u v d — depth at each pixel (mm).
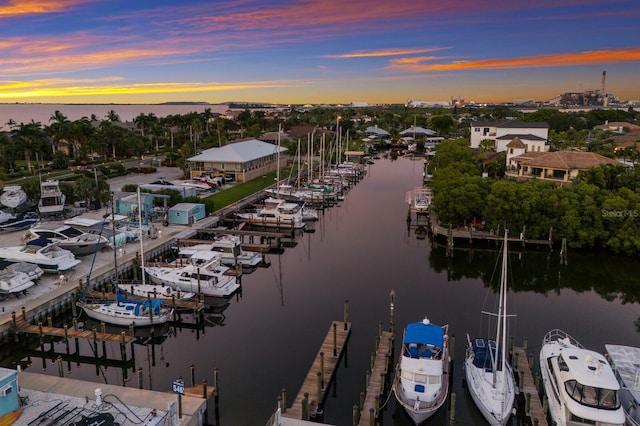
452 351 29312
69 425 20891
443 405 24969
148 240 51312
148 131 147000
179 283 40469
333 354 29844
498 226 54969
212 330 34906
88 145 103688
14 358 31625
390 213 70750
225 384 27828
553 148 107875
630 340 33094
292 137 141750
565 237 53250
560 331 31531
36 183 63406
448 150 90188
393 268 48062
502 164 84125
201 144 125938
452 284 43875
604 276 46938
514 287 43719
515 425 24703
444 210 58625
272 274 46312
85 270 42031
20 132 96312
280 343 32688
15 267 37281
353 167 103500
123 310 34312
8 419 21266
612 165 64812
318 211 72062
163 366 30078
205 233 56812
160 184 71875
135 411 22531
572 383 22906
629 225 51969
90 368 30094
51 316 35781
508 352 29906
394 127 197750
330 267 48188
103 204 63531
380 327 31125
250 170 89750
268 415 24953
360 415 24062
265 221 60875
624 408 23938
